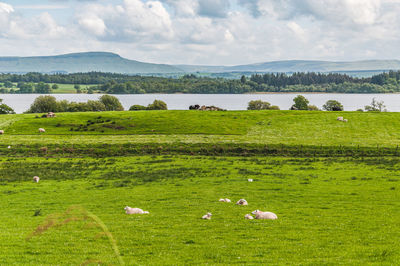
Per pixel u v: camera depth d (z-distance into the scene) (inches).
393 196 1593.3
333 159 2812.5
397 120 4315.9
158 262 788.0
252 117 4645.7
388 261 775.7
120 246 908.6
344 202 1487.5
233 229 1067.9
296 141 3484.3
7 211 1385.3
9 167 2539.4
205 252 853.8
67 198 1636.3
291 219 1199.6
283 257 816.9
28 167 2541.8
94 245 914.1
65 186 1942.7
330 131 3924.7
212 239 965.8
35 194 1738.4
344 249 872.9
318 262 775.7
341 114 4704.7
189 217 1235.2
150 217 1242.6
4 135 3789.4
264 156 3009.4
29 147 3277.6
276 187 1845.5
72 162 2746.1
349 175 2178.9
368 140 3506.4
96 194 1723.7
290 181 2011.6
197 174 2261.3
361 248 876.6
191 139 3599.9
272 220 1181.1
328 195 1637.6
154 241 949.8
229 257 819.4
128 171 2391.7
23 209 1418.6
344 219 1195.9
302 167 2484.0
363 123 4224.9
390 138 3597.4
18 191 1814.7
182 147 3292.3
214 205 1454.2
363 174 2203.5
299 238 970.1
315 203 1478.8
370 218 1209.4
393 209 1352.1
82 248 887.7
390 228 1076.5
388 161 2674.7
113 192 1769.2
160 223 1149.1
